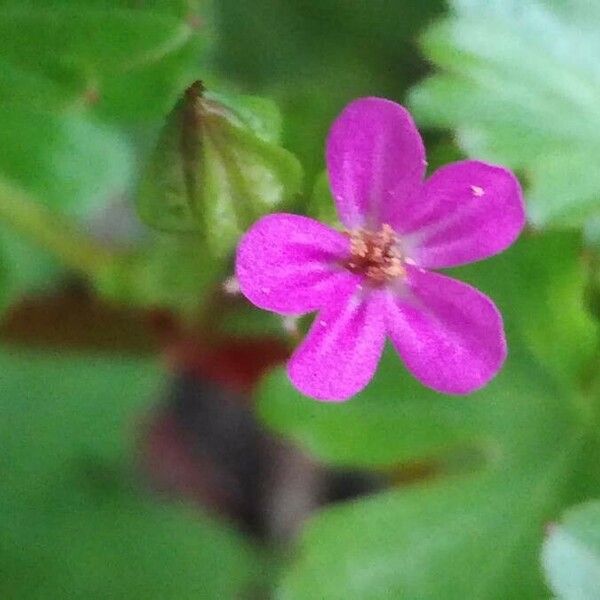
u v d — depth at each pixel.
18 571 0.11
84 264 0.10
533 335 0.10
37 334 0.11
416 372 0.08
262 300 0.08
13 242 0.11
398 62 0.12
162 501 0.12
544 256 0.10
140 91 0.10
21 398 0.12
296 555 0.10
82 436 0.12
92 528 0.11
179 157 0.08
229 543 0.12
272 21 0.12
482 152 0.10
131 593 0.11
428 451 0.10
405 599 0.10
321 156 0.09
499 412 0.10
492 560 0.10
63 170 0.10
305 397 0.10
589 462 0.10
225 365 0.11
